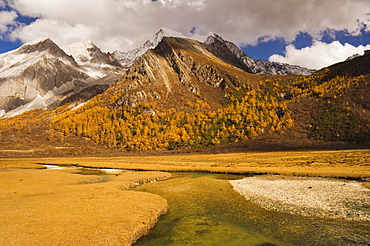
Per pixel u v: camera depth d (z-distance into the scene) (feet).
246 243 65.00
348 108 597.11
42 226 69.67
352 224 74.49
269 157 338.34
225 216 88.07
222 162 304.71
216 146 580.71
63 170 260.62
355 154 284.61
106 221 75.66
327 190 120.06
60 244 57.88
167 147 615.57
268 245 63.10
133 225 73.77
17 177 175.83
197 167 252.62
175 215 91.30
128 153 570.87
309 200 102.89
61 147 620.49
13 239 59.82
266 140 563.07
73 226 70.33
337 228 71.92
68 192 121.60
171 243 66.64
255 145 540.11
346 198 103.35
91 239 61.87
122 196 111.24
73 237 62.39
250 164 260.62
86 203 97.25
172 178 191.11
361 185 129.90
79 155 545.85
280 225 76.54
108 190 126.93
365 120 527.81
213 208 98.78
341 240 63.98
